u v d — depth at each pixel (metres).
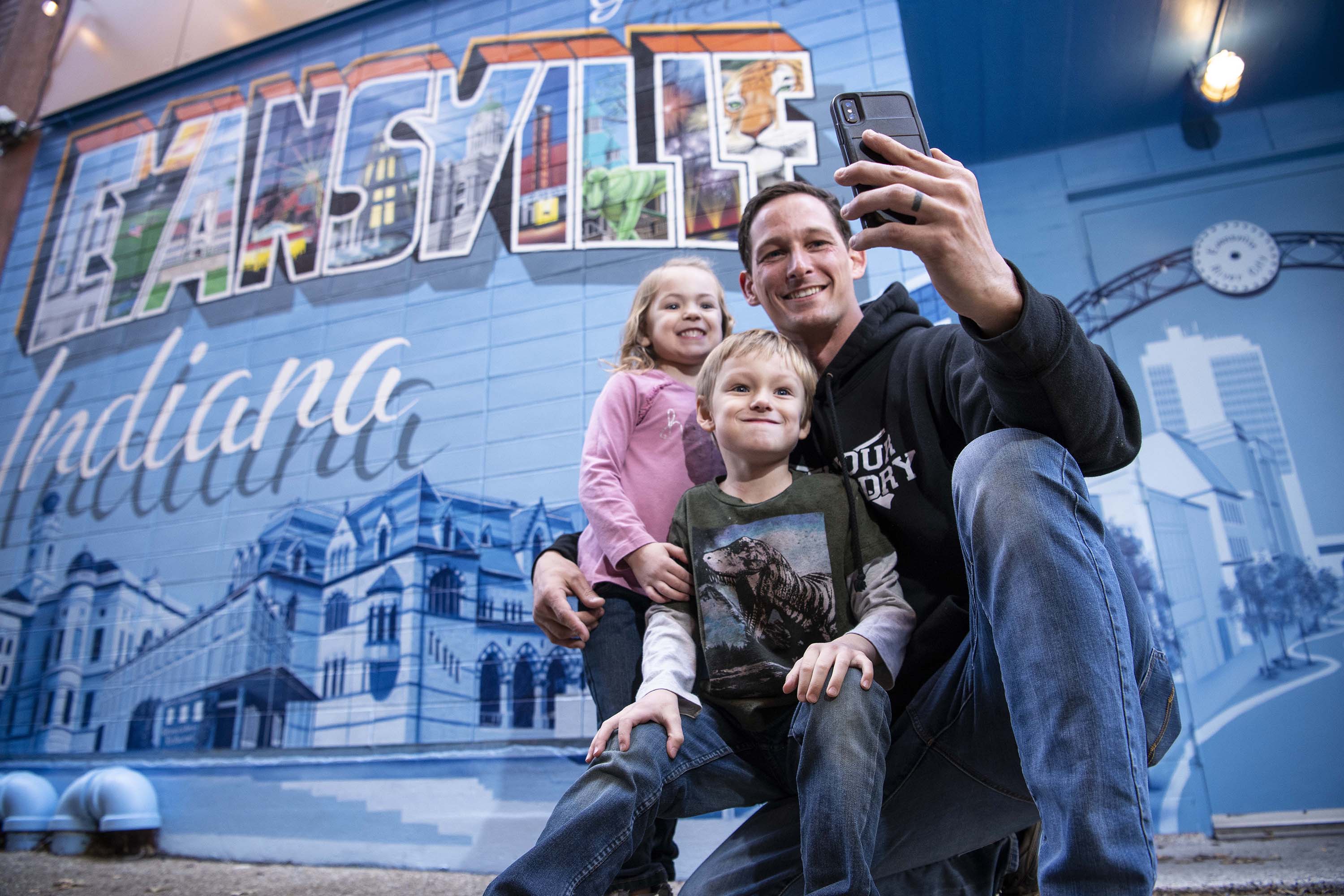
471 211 2.72
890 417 1.00
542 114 2.75
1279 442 2.97
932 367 0.94
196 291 3.02
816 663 0.81
